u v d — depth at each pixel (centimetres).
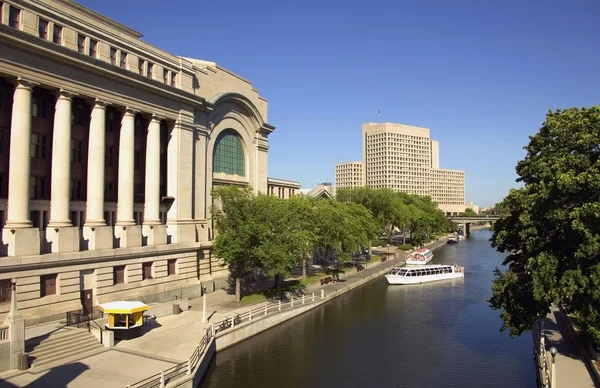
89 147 3838
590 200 2667
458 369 3338
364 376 3188
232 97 5756
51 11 3497
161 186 4803
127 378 2531
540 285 2686
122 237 4038
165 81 4691
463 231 18962
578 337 3181
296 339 3984
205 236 5172
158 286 4322
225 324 3738
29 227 3234
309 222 5647
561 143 2939
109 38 4003
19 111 3231
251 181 6309
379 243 11656
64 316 3347
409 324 4544
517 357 3597
